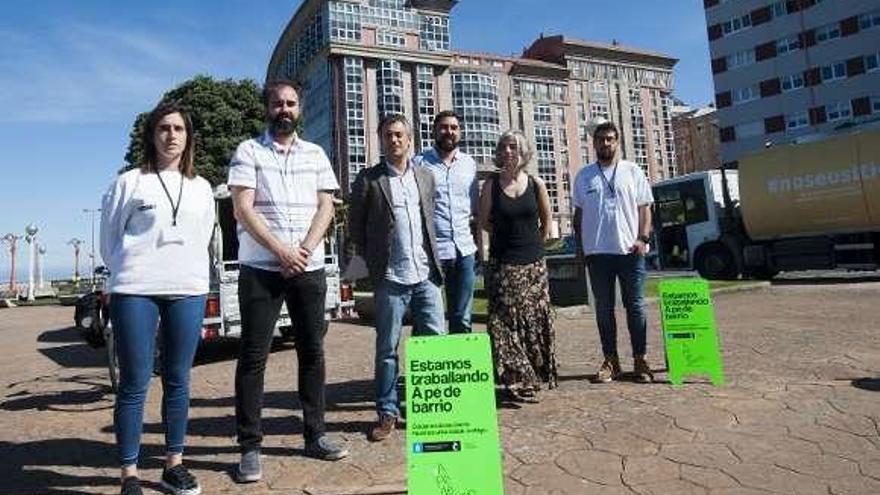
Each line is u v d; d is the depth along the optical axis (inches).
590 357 279.3
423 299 184.1
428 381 123.8
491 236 202.5
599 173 227.8
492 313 202.4
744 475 135.3
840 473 133.7
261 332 154.9
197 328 149.8
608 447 156.5
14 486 153.2
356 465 154.9
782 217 606.9
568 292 502.9
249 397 152.2
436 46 3213.6
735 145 2130.9
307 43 3223.4
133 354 139.9
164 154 148.1
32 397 275.7
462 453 122.3
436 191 197.3
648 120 4217.5
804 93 1947.6
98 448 185.5
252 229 152.5
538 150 3725.4
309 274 162.1
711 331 215.5
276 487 143.1
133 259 141.0
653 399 197.2
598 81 4035.4
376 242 178.5
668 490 130.0
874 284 549.6
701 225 664.4
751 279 649.6
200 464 162.2
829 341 279.6
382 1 3090.6
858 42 1823.3
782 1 1991.9
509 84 3688.5
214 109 1182.3
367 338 406.6
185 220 147.3
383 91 3053.6
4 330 740.0
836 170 570.6
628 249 221.1
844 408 176.1
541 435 168.1
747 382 211.2
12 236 2098.9
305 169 166.1
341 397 228.8
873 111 1798.7
